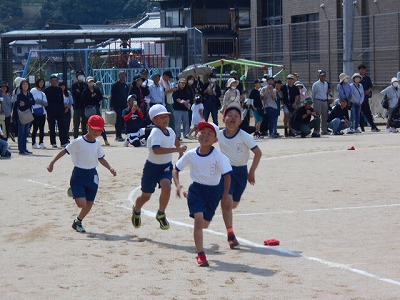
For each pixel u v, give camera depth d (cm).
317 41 5138
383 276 1096
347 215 1559
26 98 2803
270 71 5059
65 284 1087
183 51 5750
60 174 2270
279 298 998
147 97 3097
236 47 5906
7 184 2095
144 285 1074
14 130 3020
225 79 5712
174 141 1405
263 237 1374
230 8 7406
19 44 8988
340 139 3175
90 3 12912
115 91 3269
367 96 3550
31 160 2631
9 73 5216
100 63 5947
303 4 5725
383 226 1442
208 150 1214
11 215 1645
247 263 1191
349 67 3903
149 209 1680
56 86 3059
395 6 4978
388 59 4625
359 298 991
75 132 3175
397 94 3478
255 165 1334
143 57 5678
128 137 3044
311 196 1792
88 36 5778
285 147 2875
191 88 3256
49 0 13450
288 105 3353
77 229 1463
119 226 1508
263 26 6059
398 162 2355
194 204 1203
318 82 3359
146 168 1411
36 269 1181
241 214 1588
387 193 1812
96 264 1207
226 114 1337
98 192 1927
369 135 3356
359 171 2180
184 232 1442
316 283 1066
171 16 7744
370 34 4741
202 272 1144
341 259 1199
